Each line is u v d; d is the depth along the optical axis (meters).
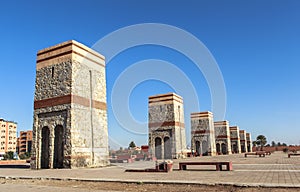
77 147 21.38
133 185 10.86
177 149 37.69
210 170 16.38
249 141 83.25
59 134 22.80
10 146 95.06
